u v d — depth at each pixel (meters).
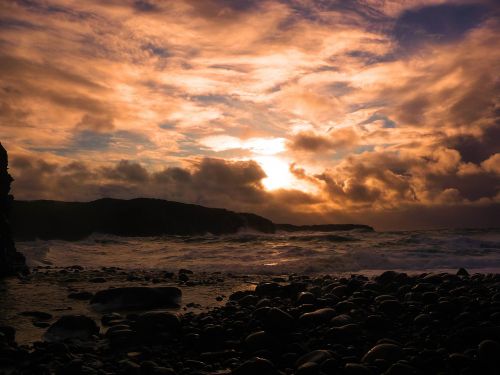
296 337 6.64
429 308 7.59
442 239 24.22
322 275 15.11
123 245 30.28
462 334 6.02
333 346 6.14
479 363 5.19
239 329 7.11
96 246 29.23
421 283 9.77
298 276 14.60
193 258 20.91
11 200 17.02
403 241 24.31
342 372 5.28
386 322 6.99
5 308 9.42
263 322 7.18
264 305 8.87
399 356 5.54
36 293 11.31
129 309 9.39
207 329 6.69
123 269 17.42
